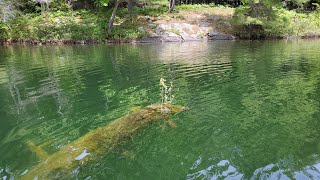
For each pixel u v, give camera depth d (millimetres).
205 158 4219
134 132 4969
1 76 10227
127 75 9758
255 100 6770
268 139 4785
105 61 12805
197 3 32688
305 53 14211
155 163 4102
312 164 3982
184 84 8312
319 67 10469
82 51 16672
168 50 16359
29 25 22234
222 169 3928
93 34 21000
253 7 23172
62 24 22266
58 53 16047
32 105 6785
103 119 5766
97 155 4160
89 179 3693
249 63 11539
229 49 16250
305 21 24000
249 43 19562
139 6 28953
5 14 21750
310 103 6492
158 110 5945
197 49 16516
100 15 24766
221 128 5227
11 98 7434
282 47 16953
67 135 5059
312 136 4852
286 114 5859
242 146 4559
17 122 5750
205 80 8742
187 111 6059
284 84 8141
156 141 4742
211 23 24188
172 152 4395
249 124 5395
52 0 23672
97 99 7105
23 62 13188
